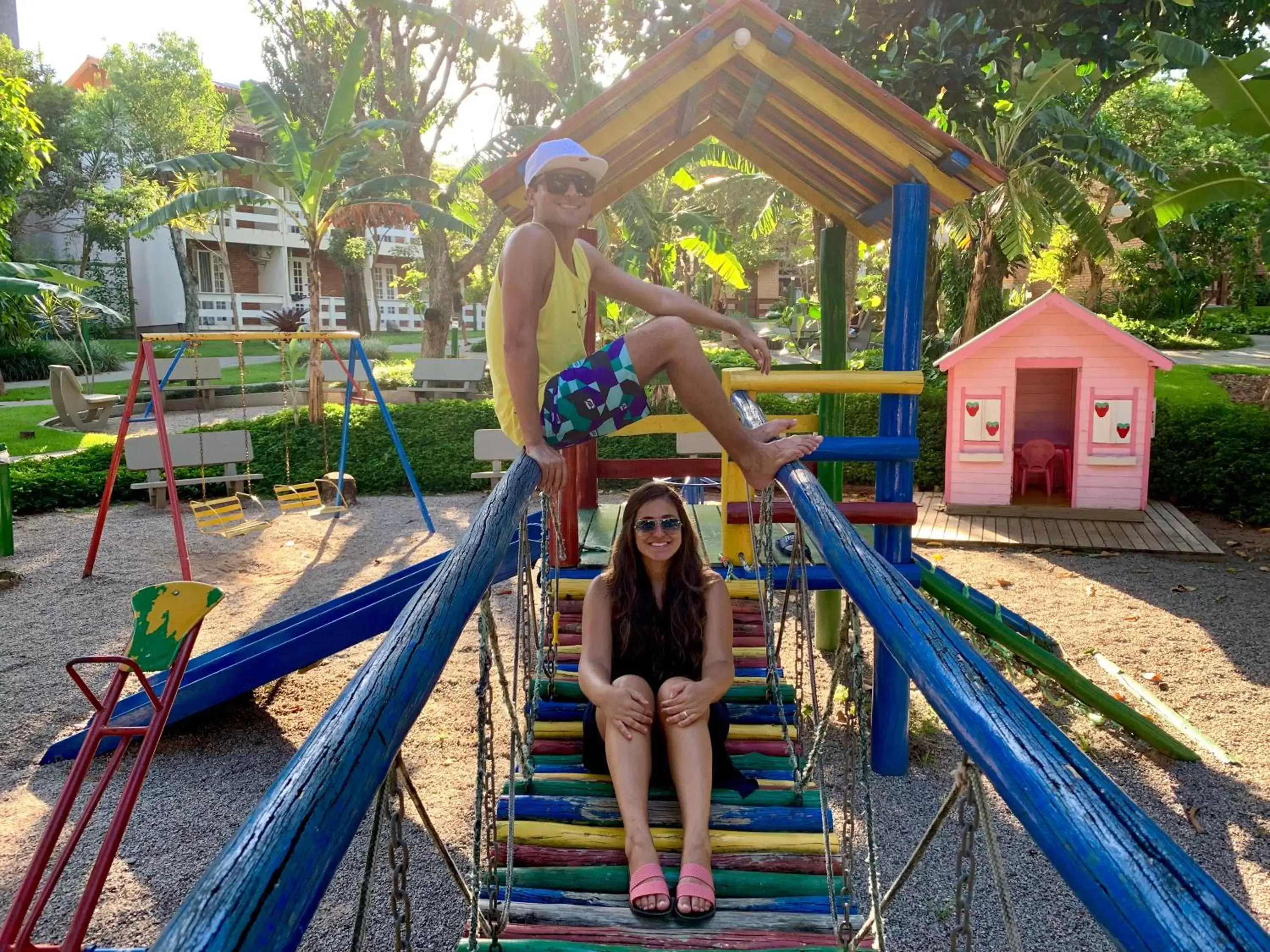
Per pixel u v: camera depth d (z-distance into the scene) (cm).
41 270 1400
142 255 3366
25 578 845
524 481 215
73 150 2848
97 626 713
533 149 363
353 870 398
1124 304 2784
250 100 1449
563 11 1825
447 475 1266
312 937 353
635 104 373
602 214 1380
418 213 1541
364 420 1302
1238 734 515
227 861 79
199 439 1056
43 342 2419
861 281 2303
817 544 190
